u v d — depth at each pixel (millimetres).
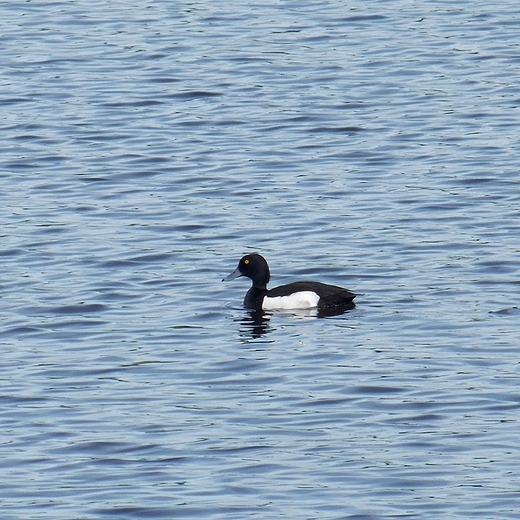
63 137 39750
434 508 18234
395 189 34500
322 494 18703
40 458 20000
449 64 46156
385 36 49812
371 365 23406
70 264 29500
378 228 31516
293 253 30016
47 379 23125
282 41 49438
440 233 31047
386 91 43531
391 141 38688
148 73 46062
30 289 27938
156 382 22938
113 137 39750
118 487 19016
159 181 35844
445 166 36312
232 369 23453
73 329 25672
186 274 28859
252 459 19844
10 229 31953
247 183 35375
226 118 41312
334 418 21266
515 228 31266
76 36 50625
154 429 20969
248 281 28453
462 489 18766
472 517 18000
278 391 22422
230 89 44219
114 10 54469
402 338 24750
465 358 23625
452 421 21031
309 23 51812
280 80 44938
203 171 36500
